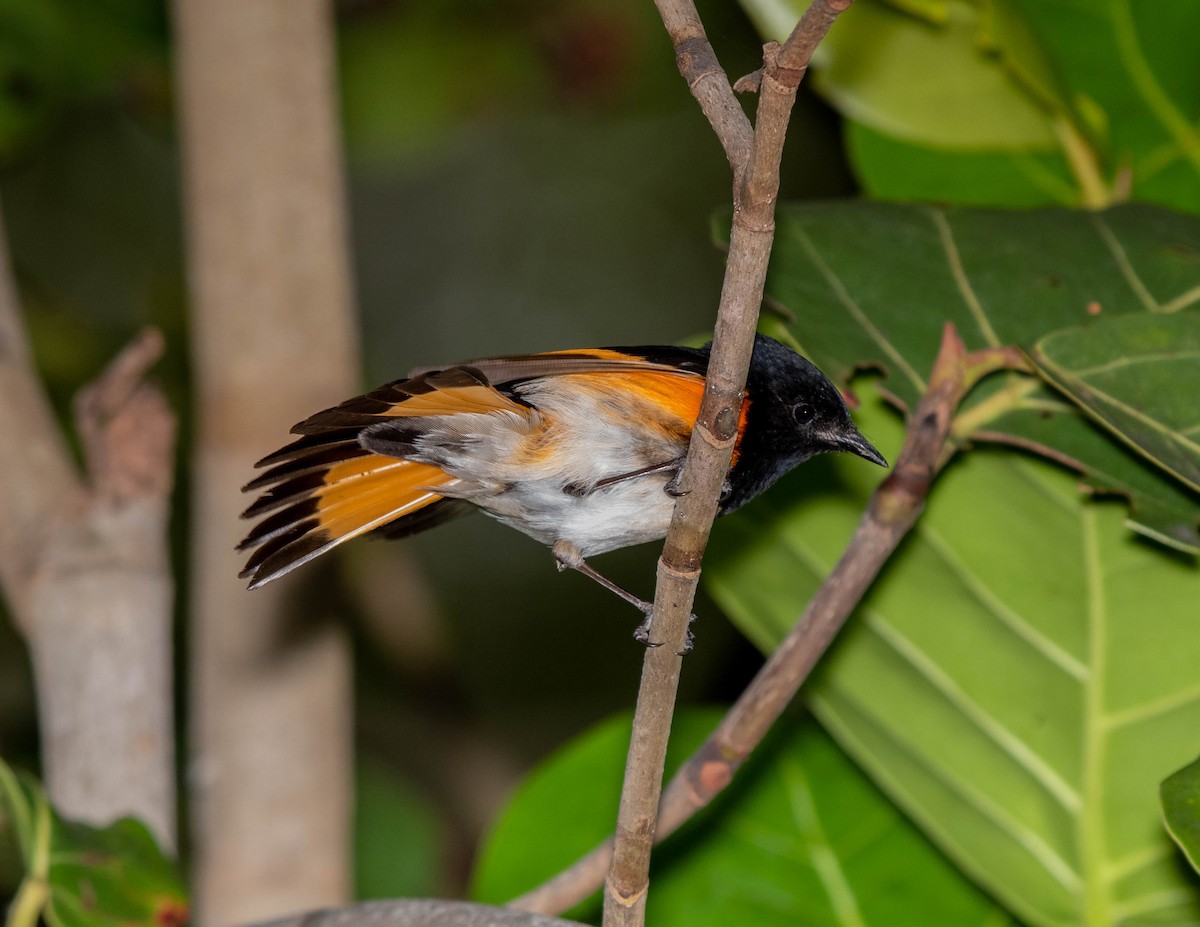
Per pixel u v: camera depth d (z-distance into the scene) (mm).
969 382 5785
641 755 4625
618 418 6086
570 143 17625
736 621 6934
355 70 13453
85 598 7309
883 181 8484
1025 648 6270
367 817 10469
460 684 12711
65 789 7121
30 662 12297
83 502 7582
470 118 13742
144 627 7383
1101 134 7969
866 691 6621
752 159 3994
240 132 7883
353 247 17812
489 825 12133
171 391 13164
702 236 17453
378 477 6039
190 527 13031
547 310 17562
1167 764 6180
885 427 6801
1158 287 6316
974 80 7844
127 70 12180
